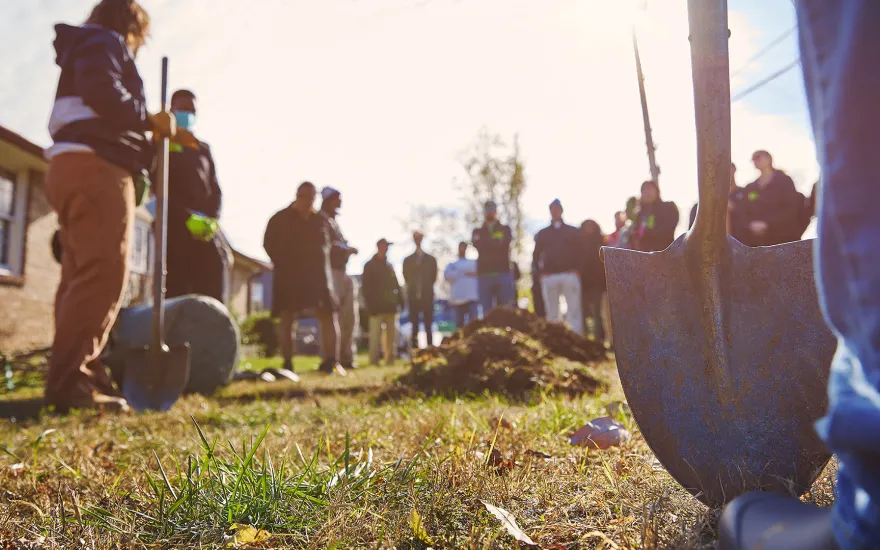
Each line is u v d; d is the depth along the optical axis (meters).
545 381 5.20
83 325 4.52
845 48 0.72
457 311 13.46
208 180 6.94
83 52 4.43
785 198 7.09
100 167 4.50
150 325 6.33
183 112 6.43
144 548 1.44
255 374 7.69
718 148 1.52
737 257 1.56
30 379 8.54
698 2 1.53
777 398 1.51
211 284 7.02
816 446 1.47
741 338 1.55
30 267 12.23
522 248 25.58
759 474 1.48
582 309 11.42
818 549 0.87
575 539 1.41
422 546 1.40
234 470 1.88
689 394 1.56
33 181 12.27
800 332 1.51
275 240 8.06
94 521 1.62
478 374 5.46
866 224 0.70
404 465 1.98
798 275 1.54
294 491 1.68
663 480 1.72
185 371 4.89
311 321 27.38
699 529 1.34
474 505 1.62
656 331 1.61
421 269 13.23
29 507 1.90
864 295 0.71
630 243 9.37
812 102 0.81
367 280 12.12
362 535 1.46
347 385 6.50
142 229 16.75
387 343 12.38
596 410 3.15
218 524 1.55
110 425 3.76
